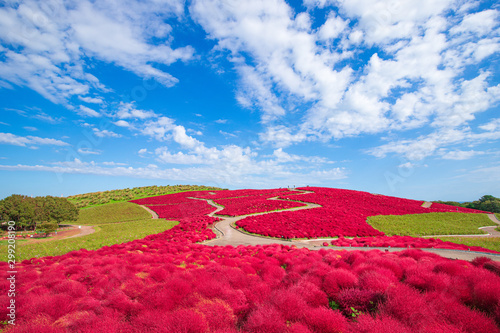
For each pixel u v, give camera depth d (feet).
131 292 22.12
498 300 14.19
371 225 105.19
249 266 29.96
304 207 155.94
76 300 22.48
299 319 14.96
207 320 15.55
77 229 159.43
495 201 208.74
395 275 21.49
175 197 278.87
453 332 11.79
